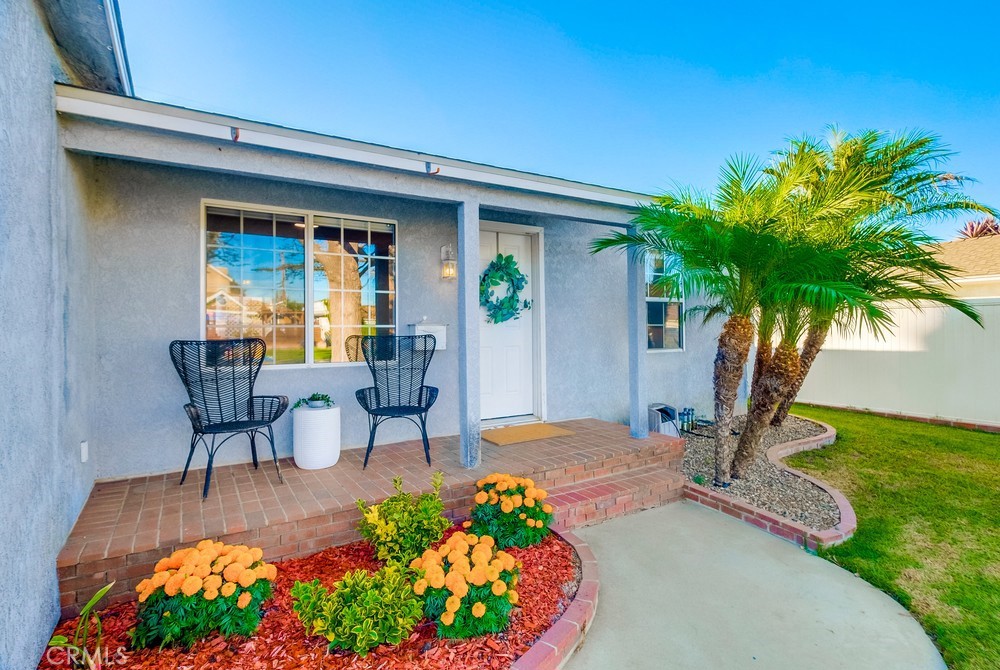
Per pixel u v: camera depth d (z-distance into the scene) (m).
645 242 4.57
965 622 2.57
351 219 4.53
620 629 2.46
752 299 4.24
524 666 2.00
